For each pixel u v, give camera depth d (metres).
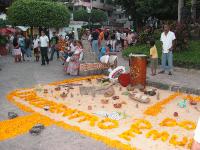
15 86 11.70
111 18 73.38
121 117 7.73
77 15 58.03
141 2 37.78
